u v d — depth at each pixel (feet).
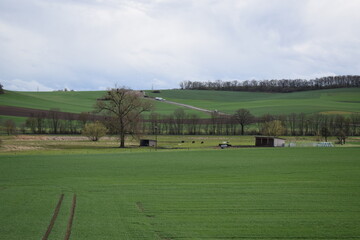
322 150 256.73
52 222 84.58
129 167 177.47
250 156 224.33
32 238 74.18
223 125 645.92
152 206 98.73
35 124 573.74
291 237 74.90
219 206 98.73
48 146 314.35
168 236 75.31
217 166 181.06
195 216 89.15
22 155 222.48
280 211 93.66
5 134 463.01
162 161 199.52
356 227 80.74
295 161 198.80
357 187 124.67
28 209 96.07
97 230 78.79
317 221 84.99
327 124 587.68
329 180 139.23
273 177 148.05
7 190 121.39
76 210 94.73
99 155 227.61
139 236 75.20
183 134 542.98
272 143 326.85
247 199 106.83
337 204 100.63
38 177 148.87
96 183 134.92
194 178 146.82
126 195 112.57
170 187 125.80
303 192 116.47
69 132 528.22
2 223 83.87
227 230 78.84
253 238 74.38
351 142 384.68
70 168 173.37
